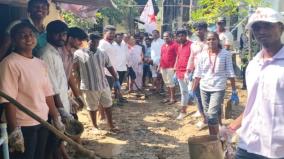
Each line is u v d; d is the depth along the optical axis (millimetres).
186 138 7234
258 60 3184
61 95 4766
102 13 20469
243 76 11742
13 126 3705
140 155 6285
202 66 6766
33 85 3861
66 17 14195
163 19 22000
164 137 7305
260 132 3123
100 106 8117
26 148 3912
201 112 7676
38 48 4695
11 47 4406
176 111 9430
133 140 7098
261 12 3021
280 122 3033
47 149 4445
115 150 6531
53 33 4691
